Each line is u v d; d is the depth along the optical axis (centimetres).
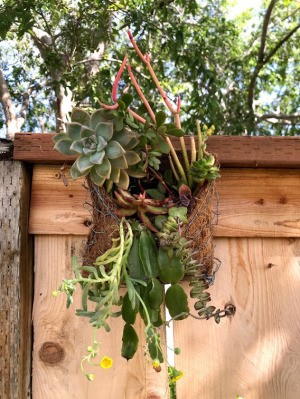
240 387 126
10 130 672
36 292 127
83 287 105
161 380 124
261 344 128
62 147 103
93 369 125
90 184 110
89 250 116
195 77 555
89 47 547
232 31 684
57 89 545
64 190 128
